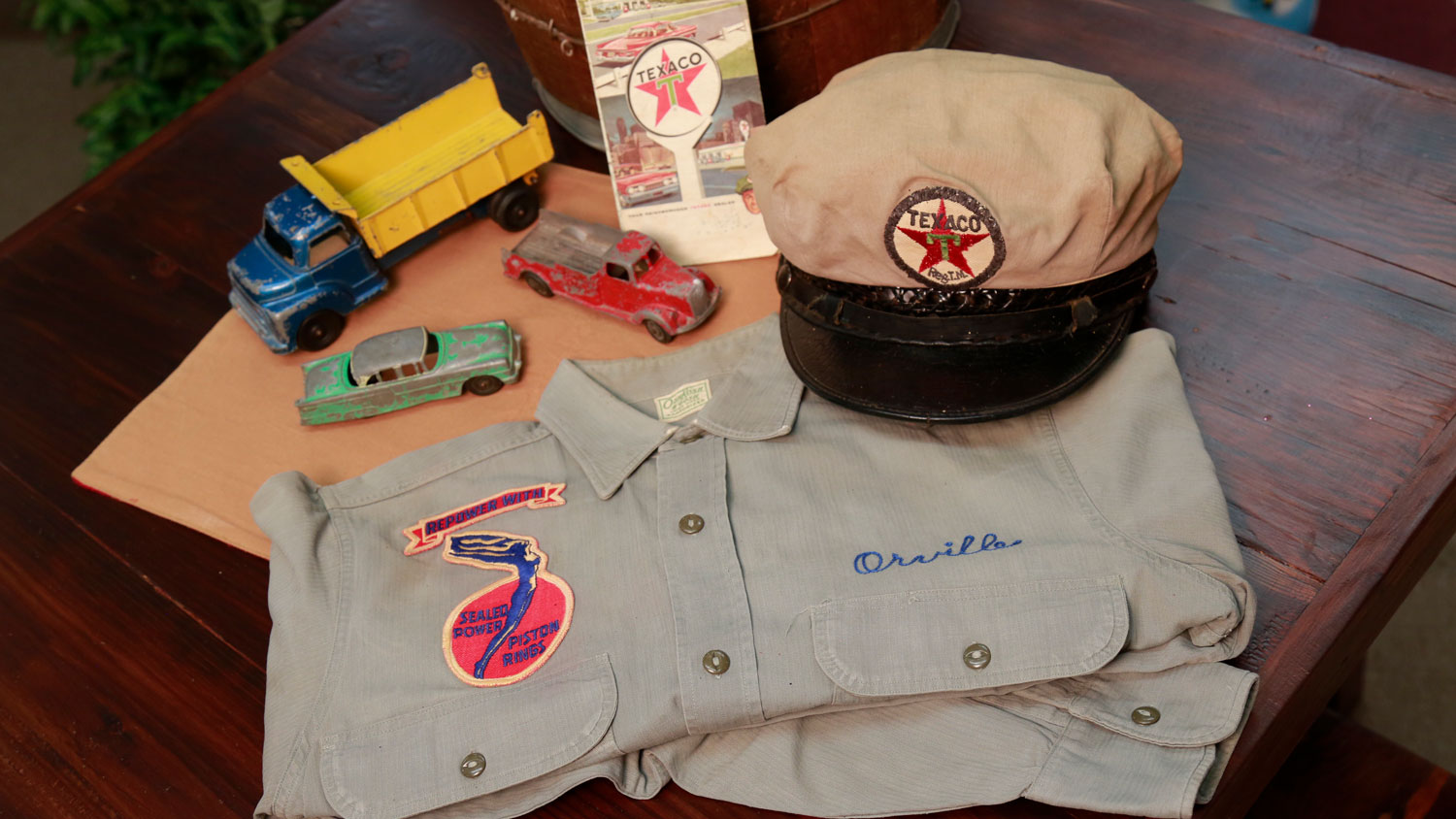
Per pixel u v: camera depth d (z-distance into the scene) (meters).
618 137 1.13
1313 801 1.09
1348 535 0.91
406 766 0.82
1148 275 0.91
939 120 0.82
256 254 1.14
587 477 0.94
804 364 0.94
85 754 0.94
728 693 0.81
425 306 1.20
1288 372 1.02
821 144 0.85
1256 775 0.86
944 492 0.88
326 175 1.16
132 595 1.03
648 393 1.02
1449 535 1.06
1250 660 0.85
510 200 1.22
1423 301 1.05
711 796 0.83
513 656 0.86
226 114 1.47
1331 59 1.26
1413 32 1.55
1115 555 0.80
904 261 0.86
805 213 0.87
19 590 1.05
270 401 1.15
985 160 0.80
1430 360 1.01
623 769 0.84
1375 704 1.56
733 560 0.86
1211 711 0.77
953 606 0.80
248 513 1.06
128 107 2.08
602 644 0.85
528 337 1.16
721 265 1.19
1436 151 1.16
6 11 2.85
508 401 1.11
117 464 1.11
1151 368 0.90
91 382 1.21
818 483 0.90
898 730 0.83
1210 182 1.17
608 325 1.16
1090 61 1.32
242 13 2.11
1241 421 0.99
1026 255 0.82
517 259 1.16
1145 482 0.84
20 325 1.27
